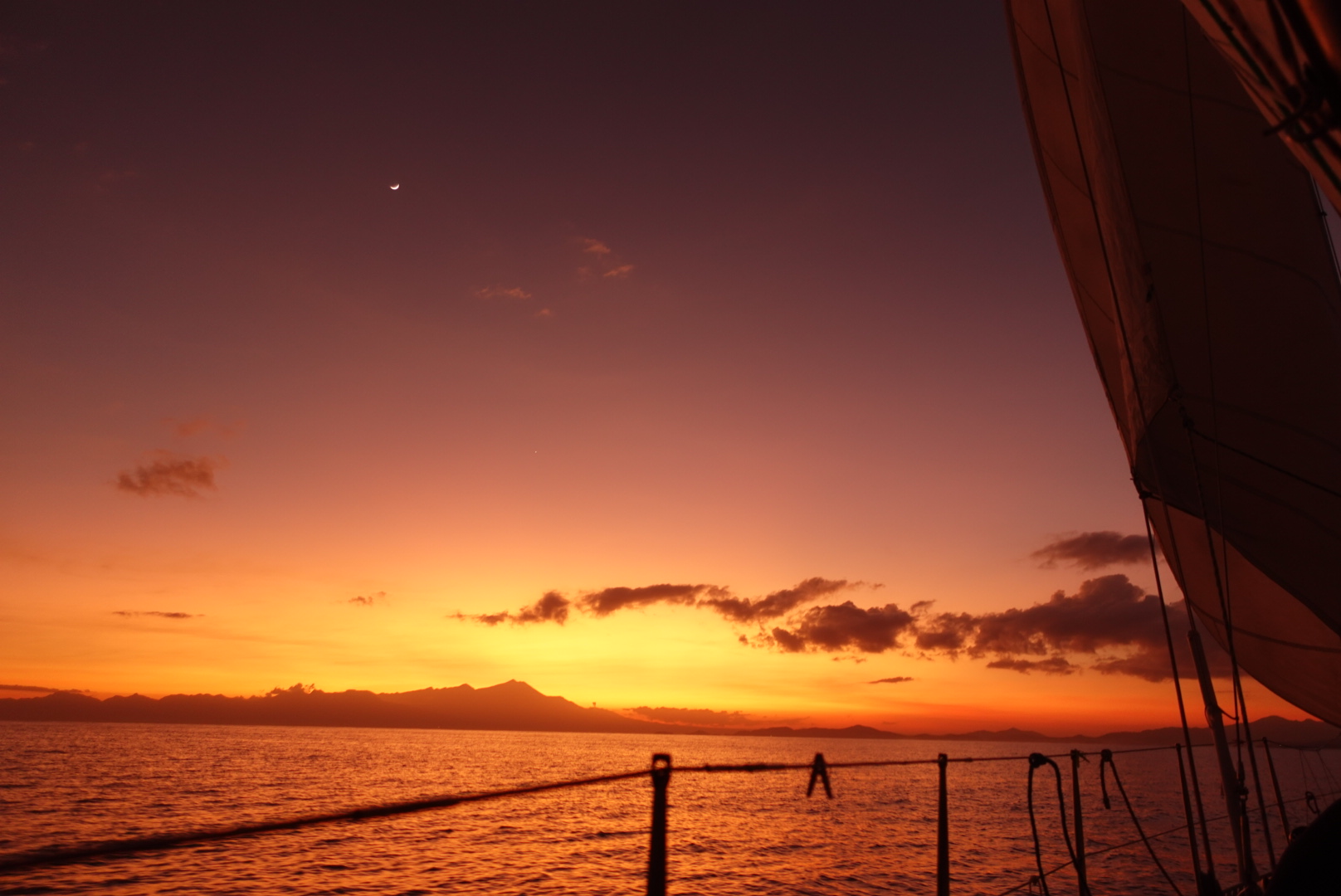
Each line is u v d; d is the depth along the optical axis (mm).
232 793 85125
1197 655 6648
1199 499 6598
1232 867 35406
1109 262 7633
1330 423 6309
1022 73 9070
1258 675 7520
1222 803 80500
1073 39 8008
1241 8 3078
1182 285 6926
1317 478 6234
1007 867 39656
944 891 4602
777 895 34094
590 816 74000
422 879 40375
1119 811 71875
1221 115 7109
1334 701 7082
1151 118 7266
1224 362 6680
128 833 54094
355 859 47000
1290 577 6258
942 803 4723
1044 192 9016
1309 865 3209
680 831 59781
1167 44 7266
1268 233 6855
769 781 126875
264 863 45531
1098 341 8586
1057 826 60312
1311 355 6562
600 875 40750
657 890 2883
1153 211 7109
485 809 79938
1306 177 7145
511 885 38469
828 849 49219
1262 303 6742
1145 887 31359
